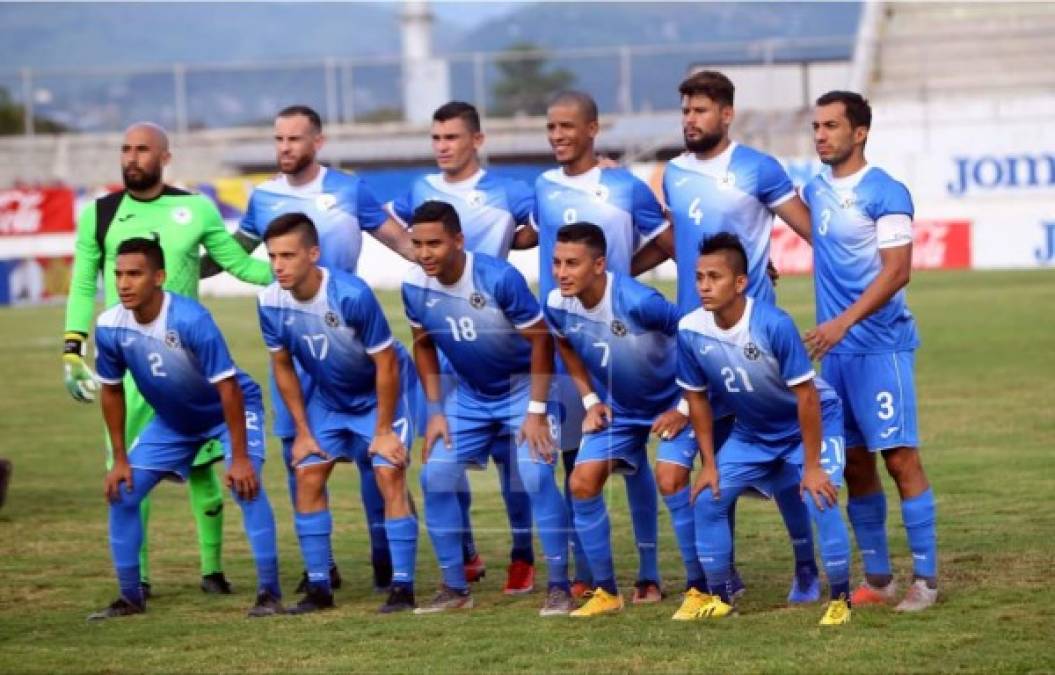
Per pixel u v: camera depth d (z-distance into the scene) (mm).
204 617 8578
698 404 8148
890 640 7387
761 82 40938
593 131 9156
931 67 40906
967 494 11508
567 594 8484
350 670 7168
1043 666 6836
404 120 48844
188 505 12570
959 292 27719
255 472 8641
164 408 8711
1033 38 40906
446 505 8680
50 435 16484
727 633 7684
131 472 8688
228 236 9852
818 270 8562
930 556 8188
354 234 9781
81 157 44719
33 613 8727
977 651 7113
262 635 8008
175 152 43781
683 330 8008
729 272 7719
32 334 27453
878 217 8227
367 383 8836
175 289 9602
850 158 8398
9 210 35000
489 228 9578
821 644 7355
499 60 43844
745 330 7820
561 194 9195
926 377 18250
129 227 9578
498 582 9609
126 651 7691
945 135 35469
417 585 9523
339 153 43594
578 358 8547
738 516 11312
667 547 10461
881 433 8203
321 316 8531
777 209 8766
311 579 8750
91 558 10375
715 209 8750
